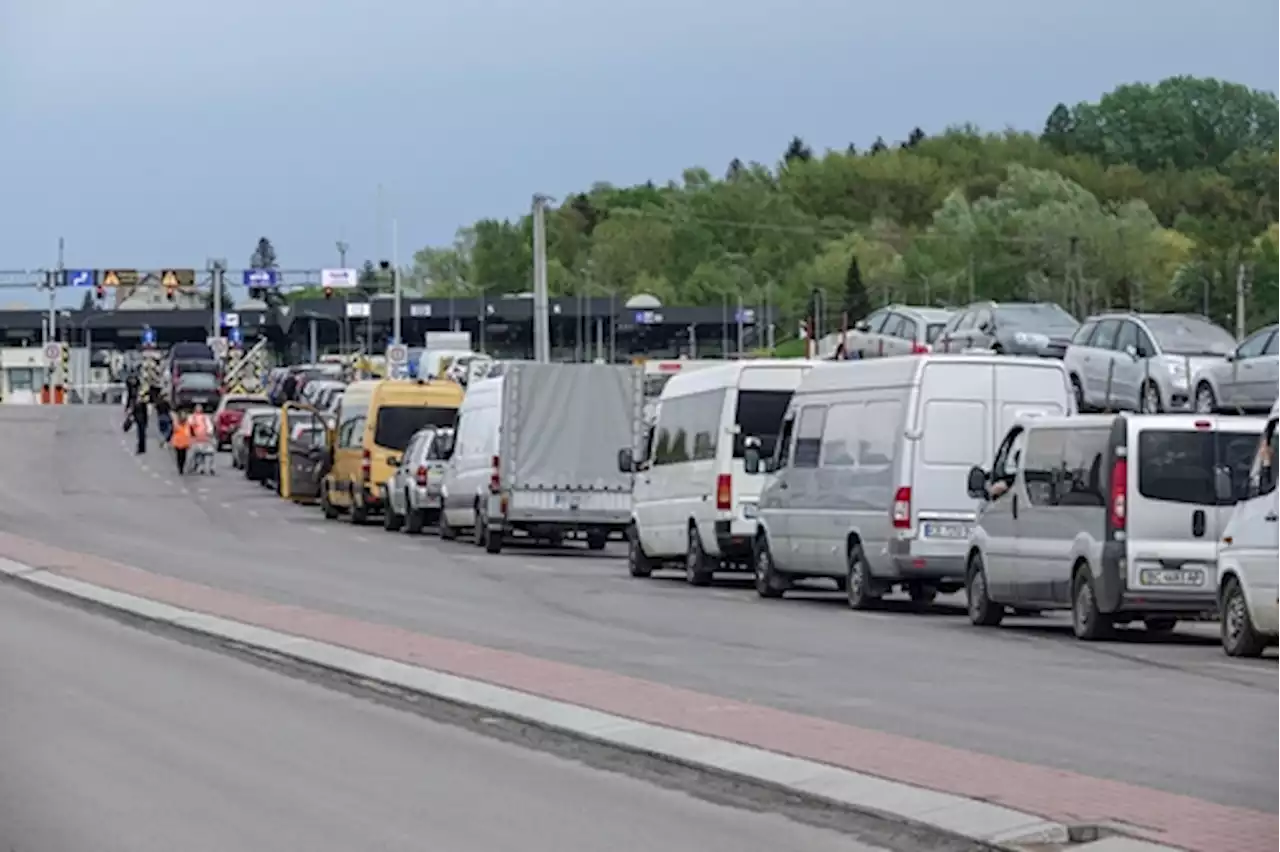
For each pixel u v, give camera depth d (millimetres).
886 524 72688
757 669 54031
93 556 100500
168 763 39906
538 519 110562
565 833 32406
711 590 86625
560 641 62031
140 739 43188
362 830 32750
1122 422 62000
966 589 71250
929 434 72250
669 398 93375
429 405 135625
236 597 77000
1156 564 61250
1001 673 53188
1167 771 36594
